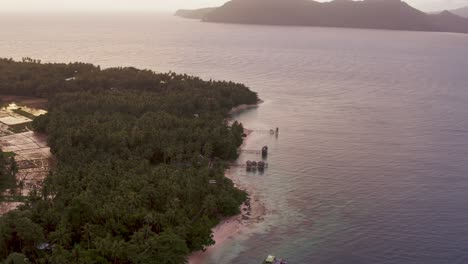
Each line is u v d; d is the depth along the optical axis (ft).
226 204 509.35
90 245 405.80
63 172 531.91
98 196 476.54
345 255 457.27
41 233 408.67
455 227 513.45
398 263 447.01
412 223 519.60
